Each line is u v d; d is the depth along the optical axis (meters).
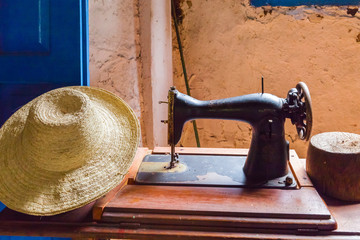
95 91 1.45
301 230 1.12
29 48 1.54
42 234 1.16
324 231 1.12
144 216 1.17
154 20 2.17
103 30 1.88
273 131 1.33
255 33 2.45
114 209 1.19
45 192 1.13
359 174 1.24
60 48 1.53
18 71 1.56
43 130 1.14
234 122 2.61
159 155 1.61
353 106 2.47
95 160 1.21
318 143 1.36
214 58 2.56
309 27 2.38
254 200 1.23
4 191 1.15
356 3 2.31
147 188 1.33
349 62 2.40
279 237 1.11
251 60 2.50
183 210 1.17
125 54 2.09
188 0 2.51
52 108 1.21
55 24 1.52
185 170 1.45
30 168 1.17
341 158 1.24
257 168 1.38
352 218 1.17
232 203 1.21
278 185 1.33
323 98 2.48
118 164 1.25
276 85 2.51
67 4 1.50
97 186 1.17
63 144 1.15
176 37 2.59
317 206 1.19
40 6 1.50
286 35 2.42
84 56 1.58
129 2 2.09
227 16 2.47
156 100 2.29
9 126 1.32
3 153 1.24
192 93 2.66
